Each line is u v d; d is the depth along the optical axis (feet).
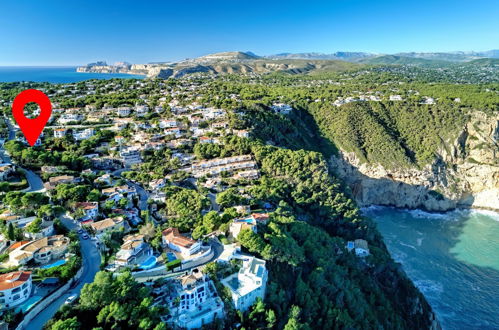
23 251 224.33
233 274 242.58
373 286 344.90
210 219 302.66
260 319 221.66
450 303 379.96
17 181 360.48
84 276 221.66
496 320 356.38
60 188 329.31
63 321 170.81
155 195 388.98
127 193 370.12
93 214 305.12
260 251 266.57
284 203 397.19
